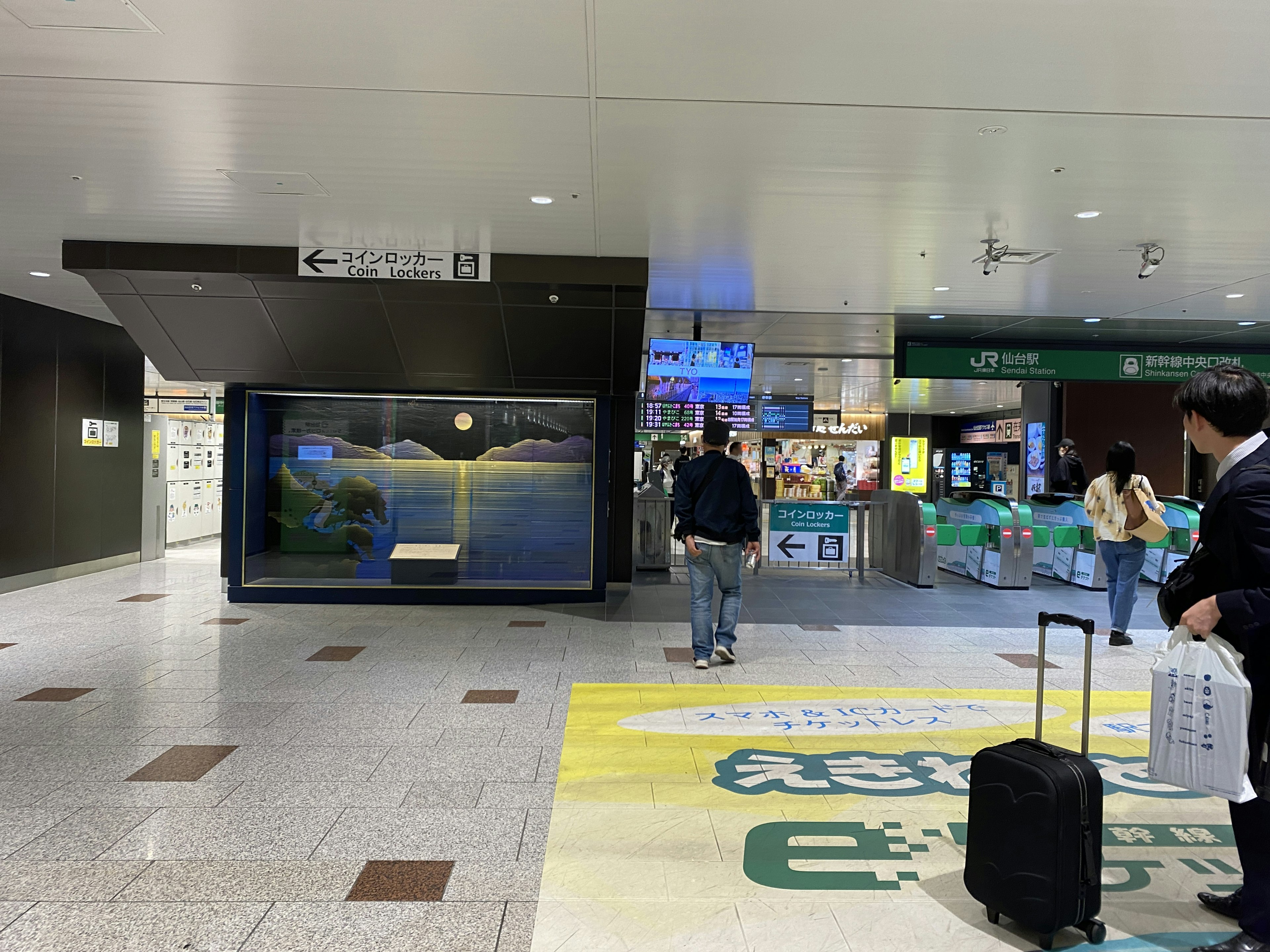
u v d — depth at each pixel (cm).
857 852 319
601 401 917
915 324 1063
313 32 363
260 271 726
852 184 550
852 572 1229
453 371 873
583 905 279
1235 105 425
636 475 2061
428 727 471
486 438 930
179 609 860
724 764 415
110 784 384
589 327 819
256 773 400
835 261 757
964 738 459
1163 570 1108
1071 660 665
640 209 607
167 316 800
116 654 653
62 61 391
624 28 357
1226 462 257
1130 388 1436
